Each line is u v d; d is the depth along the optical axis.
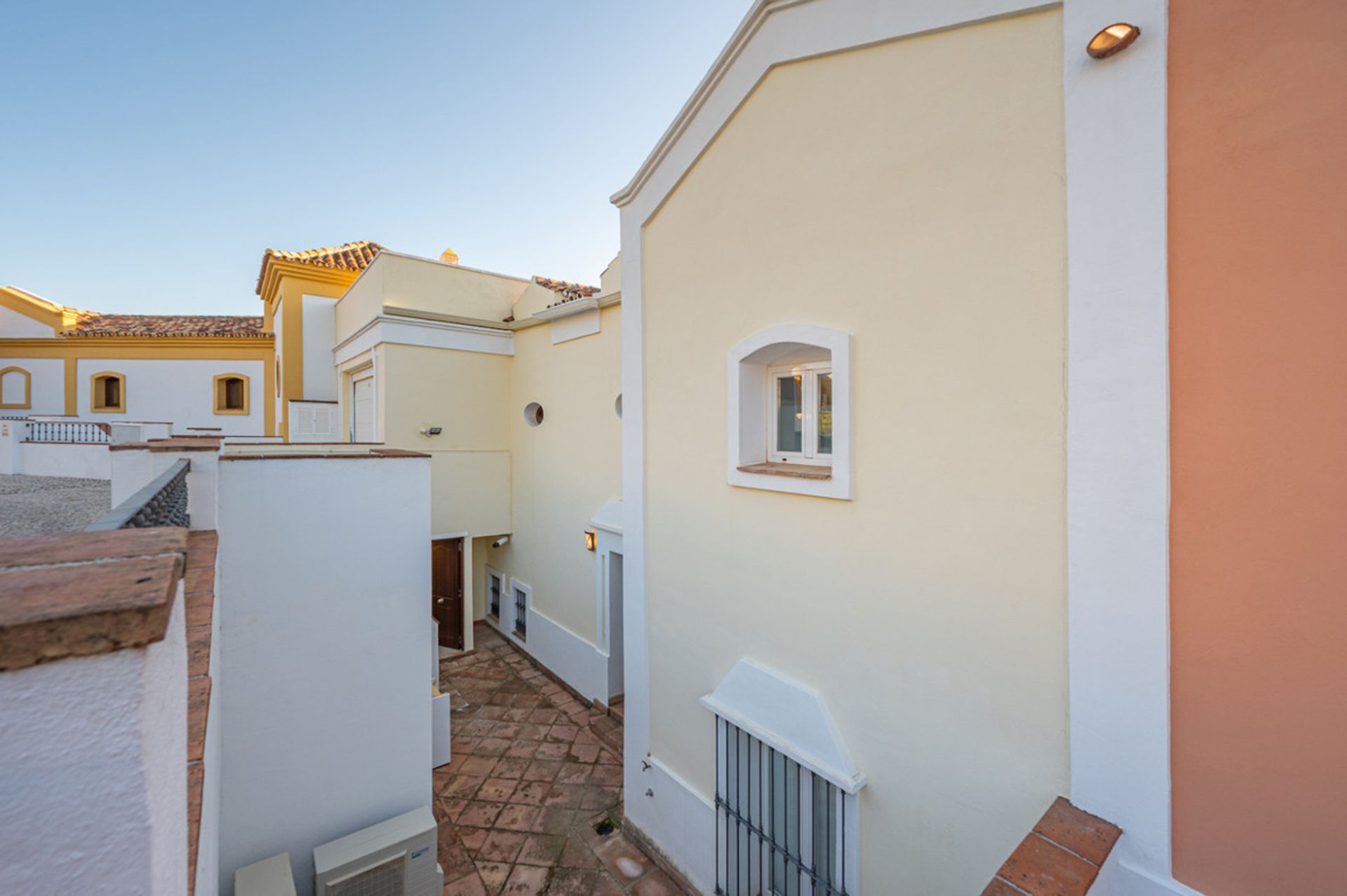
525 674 9.43
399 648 5.27
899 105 3.22
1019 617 2.77
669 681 5.04
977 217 2.90
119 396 17.11
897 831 3.26
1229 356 2.17
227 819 4.46
